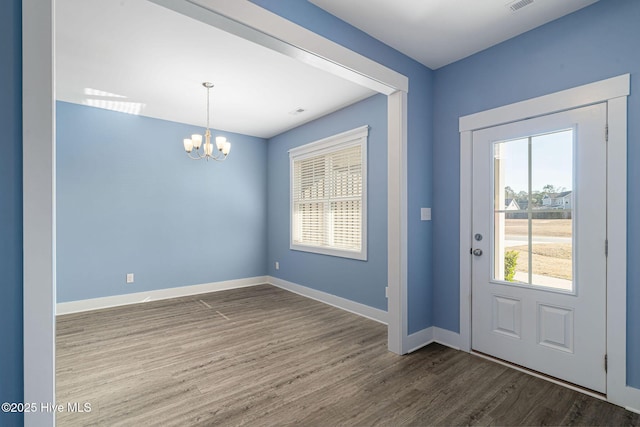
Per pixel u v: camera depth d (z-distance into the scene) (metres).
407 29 2.34
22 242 1.20
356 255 3.84
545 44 2.25
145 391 2.10
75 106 3.92
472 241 2.69
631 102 1.88
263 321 3.53
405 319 2.68
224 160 5.14
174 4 1.60
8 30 1.18
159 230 4.53
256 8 1.80
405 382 2.21
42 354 1.22
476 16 2.18
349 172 4.02
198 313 3.82
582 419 1.80
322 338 3.03
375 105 3.61
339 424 1.77
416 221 2.80
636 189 1.88
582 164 2.08
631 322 1.89
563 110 2.16
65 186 3.85
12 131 1.19
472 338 2.69
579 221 2.09
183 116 4.40
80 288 3.94
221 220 5.11
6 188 1.18
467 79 2.71
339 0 2.02
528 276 2.36
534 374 2.29
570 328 2.14
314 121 4.54
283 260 5.21
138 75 3.07
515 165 2.43
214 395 2.05
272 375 2.31
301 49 2.02
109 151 4.14
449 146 2.84
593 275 2.04
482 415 1.84
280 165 5.30
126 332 3.18
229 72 3.01
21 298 1.20
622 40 1.92
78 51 2.61
